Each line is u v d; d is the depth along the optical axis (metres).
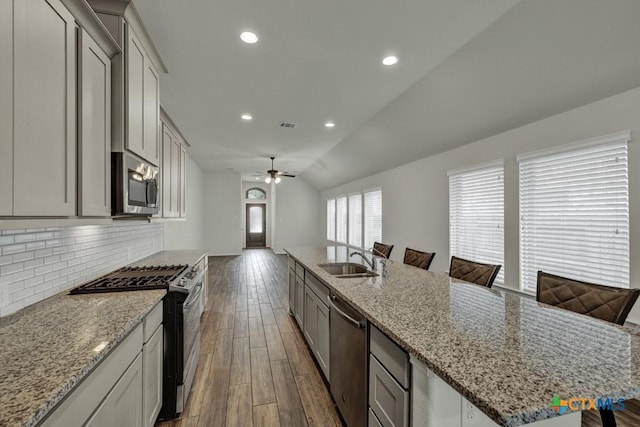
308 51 2.32
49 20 1.15
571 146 2.38
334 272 2.87
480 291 1.78
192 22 1.97
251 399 2.09
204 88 2.99
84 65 1.37
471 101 2.82
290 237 9.68
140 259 3.21
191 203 6.66
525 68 2.22
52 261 1.73
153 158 2.18
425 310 1.42
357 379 1.55
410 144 4.19
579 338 1.10
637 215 2.02
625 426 1.77
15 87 0.99
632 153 2.04
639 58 1.81
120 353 1.25
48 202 1.14
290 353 2.79
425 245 4.36
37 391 0.80
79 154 1.34
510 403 0.71
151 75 2.13
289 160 6.90
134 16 1.76
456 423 0.96
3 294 1.38
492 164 3.16
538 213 2.72
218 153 6.12
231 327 3.44
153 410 1.68
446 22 1.97
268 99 3.27
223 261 8.19
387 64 2.52
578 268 2.40
